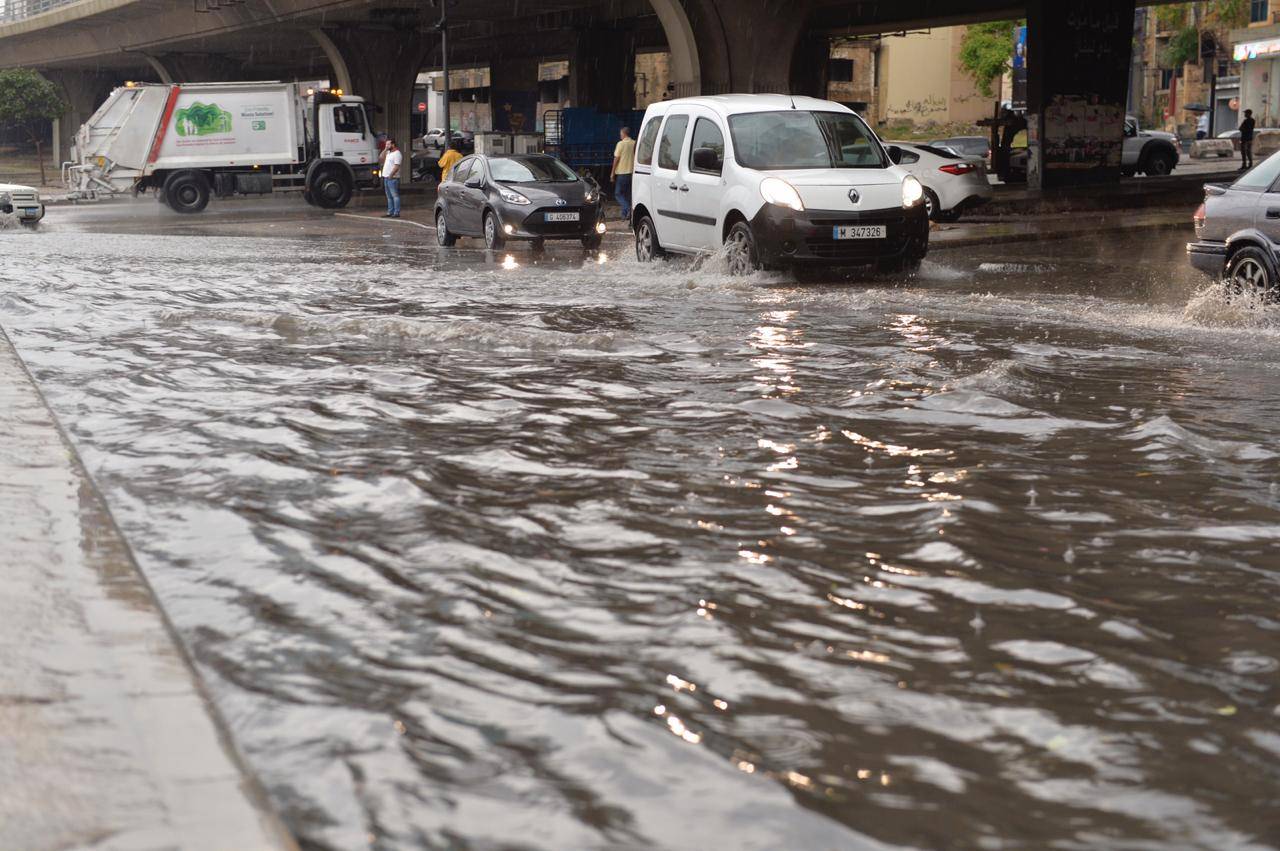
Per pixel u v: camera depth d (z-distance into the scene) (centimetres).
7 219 3136
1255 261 1130
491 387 751
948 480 518
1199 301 1116
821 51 5388
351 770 258
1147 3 4750
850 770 259
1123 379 770
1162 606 366
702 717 286
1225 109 7850
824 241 1452
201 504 481
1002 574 395
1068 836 232
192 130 4003
